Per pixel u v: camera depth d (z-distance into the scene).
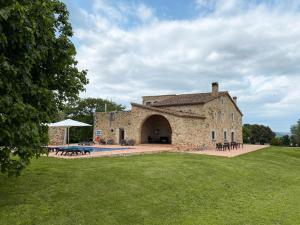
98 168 12.40
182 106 31.89
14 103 5.70
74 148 19.69
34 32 6.23
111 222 7.26
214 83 34.22
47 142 7.51
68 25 8.32
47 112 7.30
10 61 6.03
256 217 8.16
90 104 49.16
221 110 34.75
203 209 8.81
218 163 17.06
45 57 7.33
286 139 64.88
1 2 5.31
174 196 9.85
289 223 7.72
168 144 31.88
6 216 6.87
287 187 13.20
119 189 9.77
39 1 6.18
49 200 8.16
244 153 25.70
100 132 35.59
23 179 9.77
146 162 15.18
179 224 7.40
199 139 28.88
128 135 31.88
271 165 19.25
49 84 8.01
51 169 11.67
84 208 7.90
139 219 7.63
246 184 12.88
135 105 31.20
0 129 5.57
